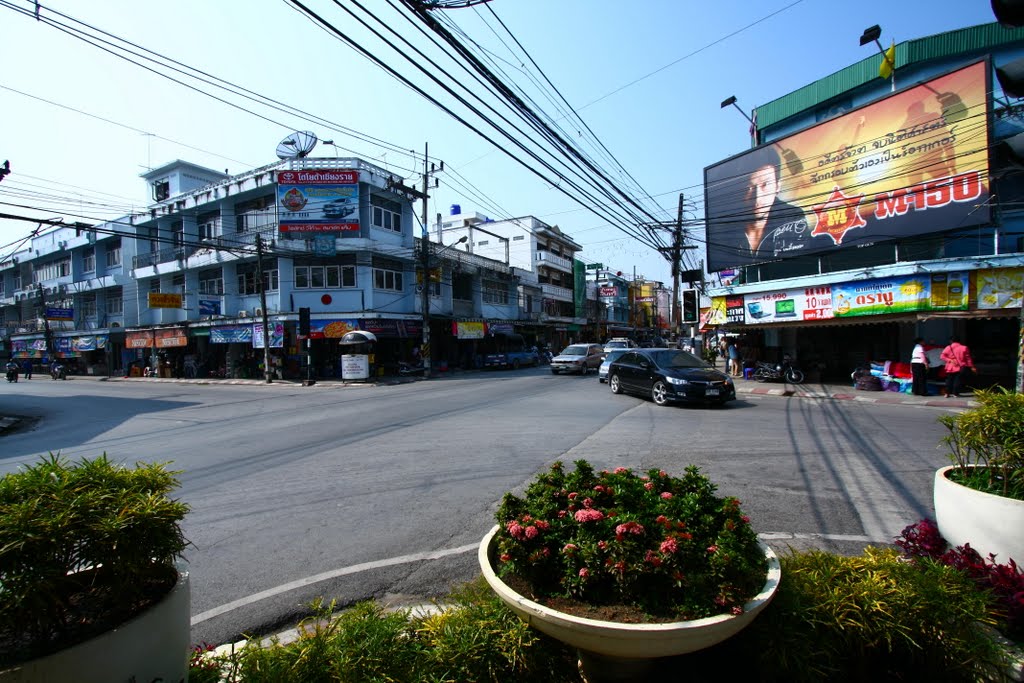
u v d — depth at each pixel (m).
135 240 30.89
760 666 1.87
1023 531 2.29
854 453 6.67
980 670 1.94
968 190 12.55
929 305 12.52
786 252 16.38
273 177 22.86
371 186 23.67
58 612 1.41
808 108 17.62
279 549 4.04
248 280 25.34
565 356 23.55
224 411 13.62
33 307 38.84
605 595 1.79
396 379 22.67
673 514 2.03
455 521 4.54
